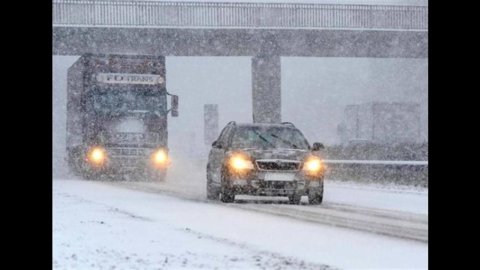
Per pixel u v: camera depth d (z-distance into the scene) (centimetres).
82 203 2767
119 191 3647
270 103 7431
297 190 2769
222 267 1362
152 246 1616
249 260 1445
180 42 7075
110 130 4647
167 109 4744
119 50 6988
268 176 2748
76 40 6869
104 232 1844
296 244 1717
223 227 2039
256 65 7462
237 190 2767
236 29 7119
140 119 4684
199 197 3256
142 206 2717
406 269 1411
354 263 1462
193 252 1540
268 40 7225
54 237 1722
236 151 2809
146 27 6962
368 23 7331
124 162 4647
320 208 2705
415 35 7394
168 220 2205
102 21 6869
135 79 4706
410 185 4334
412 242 1777
